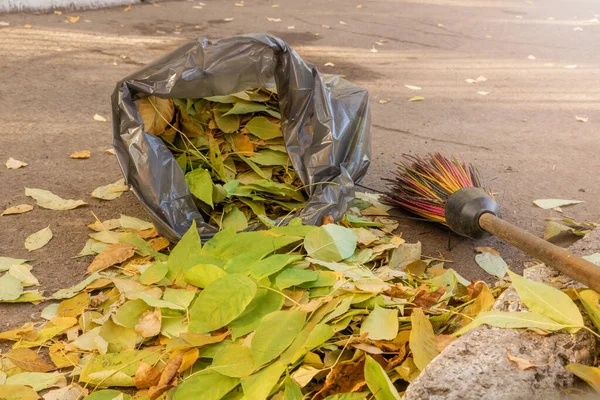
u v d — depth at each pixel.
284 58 2.58
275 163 2.72
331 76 2.95
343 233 2.29
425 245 2.69
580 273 1.78
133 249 2.37
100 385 1.79
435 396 1.36
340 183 2.59
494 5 8.84
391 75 5.11
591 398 1.42
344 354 1.77
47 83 4.27
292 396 1.57
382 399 1.50
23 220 2.71
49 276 2.35
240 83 2.58
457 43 6.38
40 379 1.80
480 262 2.52
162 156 2.46
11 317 2.12
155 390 1.64
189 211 2.46
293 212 2.61
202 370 1.70
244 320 1.89
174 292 2.05
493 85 4.99
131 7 6.68
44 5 6.12
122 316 1.95
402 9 8.01
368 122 2.83
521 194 3.15
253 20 6.61
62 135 3.53
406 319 1.81
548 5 9.15
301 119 2.67
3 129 3.54
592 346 1.57
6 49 4.91
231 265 2.07
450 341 1.69
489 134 3.93
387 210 2.91
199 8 6.94
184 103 2.76
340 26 6.72
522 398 1.37
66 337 2.03
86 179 3.08
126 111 2.46
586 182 3.32
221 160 2.61
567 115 4.36
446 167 2.77
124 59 4.92
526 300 1.62
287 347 1.73
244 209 2.67
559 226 2.72
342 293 1.95
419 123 4.06
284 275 1.98
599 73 5.52
